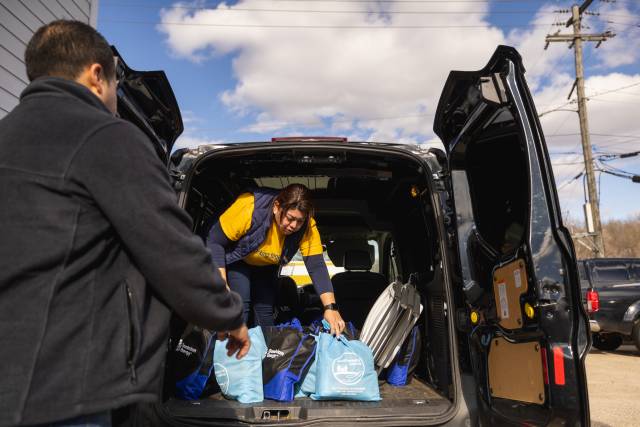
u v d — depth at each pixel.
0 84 4.61
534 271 1.96
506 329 2.16
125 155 1.16
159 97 2.54
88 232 1.13
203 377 2.56
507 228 2.19
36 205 1.10
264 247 2.91
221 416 2.26
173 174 2.65
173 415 2.25
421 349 3.22
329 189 3.81
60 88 1.24
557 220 1.98
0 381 1.03
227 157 2.77
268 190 2.84
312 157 2.85
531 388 1.98
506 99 2.08
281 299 3.79
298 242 3.00
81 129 1.16
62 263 1.10
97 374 1.11
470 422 2.31
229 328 1.34
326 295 2.94
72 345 1.09
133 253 1.16
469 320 2.44
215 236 2.77
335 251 4.78
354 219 4.36
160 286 1.18
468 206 2.57
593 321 9.18
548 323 1.92
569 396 1.84
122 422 1.32
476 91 2.27
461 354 2.46
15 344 1.04
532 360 1.98
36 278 1.08
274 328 2.74
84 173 1.12
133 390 1.16
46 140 1.14
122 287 1.20
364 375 2.52
